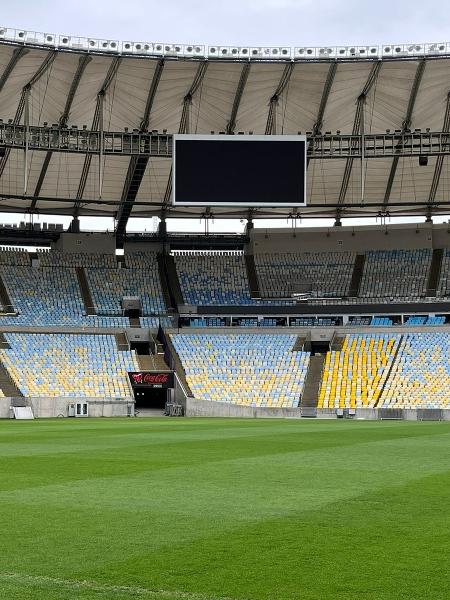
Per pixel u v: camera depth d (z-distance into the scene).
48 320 72.38
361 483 16.00
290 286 78.25
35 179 70.25
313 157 61.72
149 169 70.19
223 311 75.50
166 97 62.81
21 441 29.38
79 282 77.38
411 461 20.88
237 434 34.34
